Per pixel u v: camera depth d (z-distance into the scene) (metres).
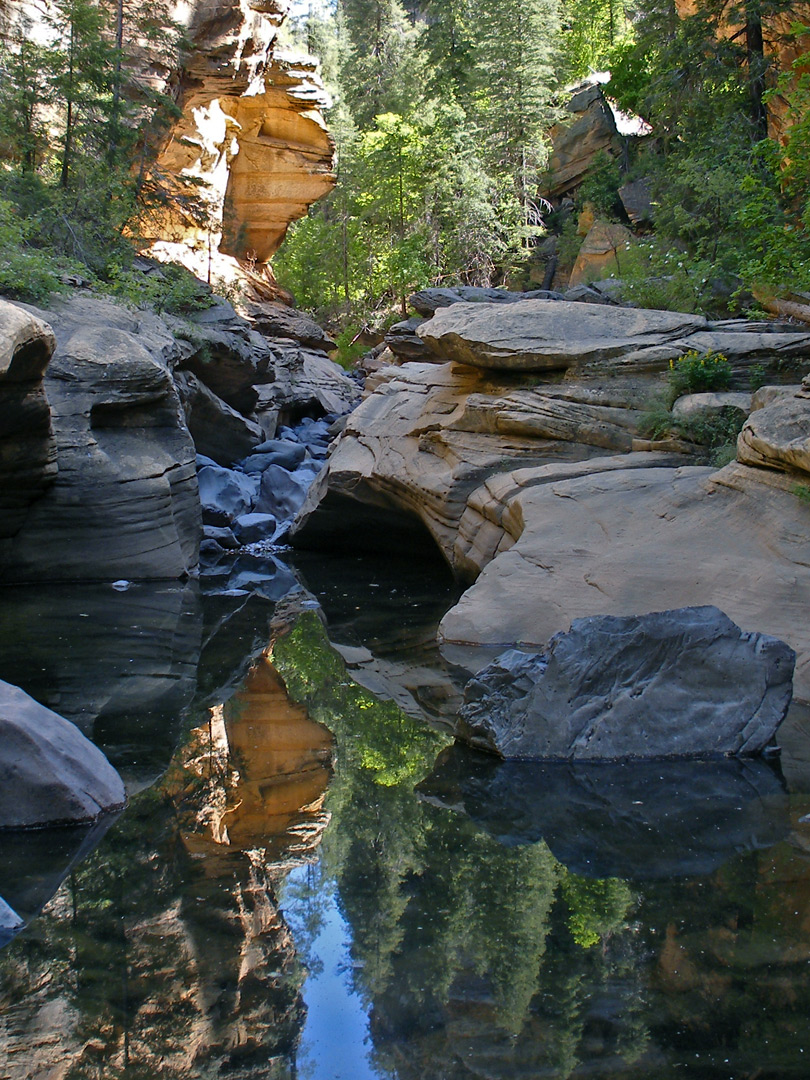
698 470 10.00
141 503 13.16
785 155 10.98
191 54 29.78
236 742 6.18
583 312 13.64
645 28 30.95
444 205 43.59
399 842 4.49
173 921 3.64
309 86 37.66
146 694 7.33
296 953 3.35
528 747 5.94
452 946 3.41
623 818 4.84
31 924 3.61
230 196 38.44
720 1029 2.83
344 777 5.51
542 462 12.27
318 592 12.44
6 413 10.72
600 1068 2.63
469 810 4.95
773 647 6.26
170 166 31.64
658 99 26.75
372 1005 3.01
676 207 21.28
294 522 16.52
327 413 30.84
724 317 18.89
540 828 4.68
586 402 12.35
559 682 6.11
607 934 3.49
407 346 26.17
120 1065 2.68
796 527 8.09
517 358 12.93
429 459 13.61
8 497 11.99
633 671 6.17
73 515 12.71
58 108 23.20
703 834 4.59
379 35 59.66
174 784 5.33
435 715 6.94
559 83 49.03
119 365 13.30
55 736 5.04
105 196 21.73
